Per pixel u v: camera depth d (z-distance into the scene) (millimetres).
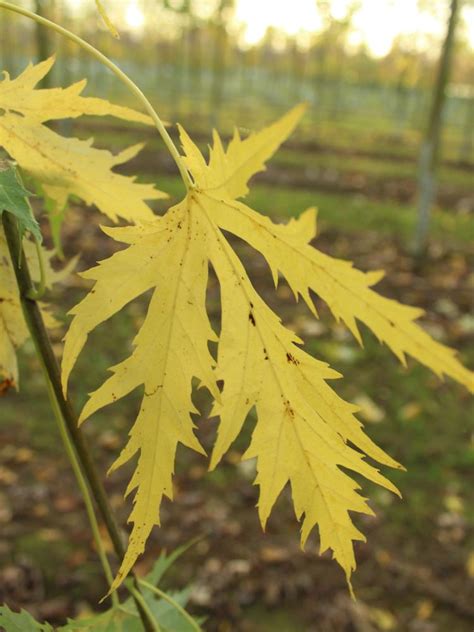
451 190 13305
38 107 718
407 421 4809
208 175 626
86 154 797
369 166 15453
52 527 3732
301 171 13883
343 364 5438
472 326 6254
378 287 7195
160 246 614
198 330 619
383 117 30609
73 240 7551
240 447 4504
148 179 10812
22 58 24125
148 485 599
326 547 659
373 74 26859
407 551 3740
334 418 640
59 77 13094
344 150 17969
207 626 3238
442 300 6969
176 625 1030
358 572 3590
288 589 3453
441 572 3611
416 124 26766
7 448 4336
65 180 812
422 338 649
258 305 640
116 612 890
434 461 4449
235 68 36562
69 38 617
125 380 599
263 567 3586
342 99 34062
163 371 605
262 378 639
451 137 23281
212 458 616
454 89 34844
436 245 8875
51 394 765
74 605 3250
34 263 887
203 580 3471
